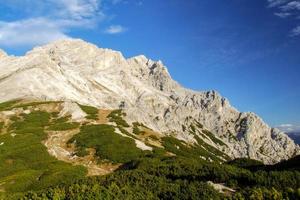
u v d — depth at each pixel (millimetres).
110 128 109500
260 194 43125
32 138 98438
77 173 77188
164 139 121625
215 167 59656
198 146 158375
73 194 45250
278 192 43594
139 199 45281
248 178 52594
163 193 47906
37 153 88875
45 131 105125
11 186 68875
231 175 54875
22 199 47812
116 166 86188
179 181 52781
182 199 46312
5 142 94562
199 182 52031
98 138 100000
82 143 97188
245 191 46375
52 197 45312
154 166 64062
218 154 164250
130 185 50500
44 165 82750
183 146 121812
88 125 111812
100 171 83312
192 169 61375
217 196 46875
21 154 87125
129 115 137000
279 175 52688
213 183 52625
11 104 134125
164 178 54781
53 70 185625
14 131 104000
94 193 45125
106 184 50938
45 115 120938
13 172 79438
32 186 69312
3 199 49656
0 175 78312
